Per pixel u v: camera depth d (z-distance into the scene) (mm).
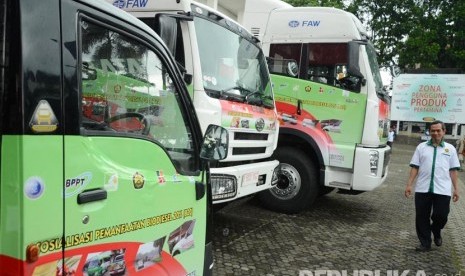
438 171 5891
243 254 5359
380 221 7551
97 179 1926
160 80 2598
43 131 1670
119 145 2090
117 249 2053
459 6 26031
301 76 7398
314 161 7379
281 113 7406
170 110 2672
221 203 5180
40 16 1688
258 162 5750
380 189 11086
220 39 4992
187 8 4555
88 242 1878
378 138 7047
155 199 2326
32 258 1614
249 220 6938
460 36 26328
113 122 2191
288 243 5906
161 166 2416
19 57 1595
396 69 9531
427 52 26141
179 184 2555
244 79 5391
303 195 7301
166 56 2652
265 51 7691
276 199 7473
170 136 2648
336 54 7180
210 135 2838
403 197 10117
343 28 7168
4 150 1590
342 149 7031
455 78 26266
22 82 1595
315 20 7375
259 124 5465
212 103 4523
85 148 1880
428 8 27234
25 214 1587
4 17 1590
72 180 1797
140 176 2207
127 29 2279
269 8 7852
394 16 27891
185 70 4402
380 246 6070
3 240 1595
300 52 7438
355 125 7008
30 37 1636
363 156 6879
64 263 1762
